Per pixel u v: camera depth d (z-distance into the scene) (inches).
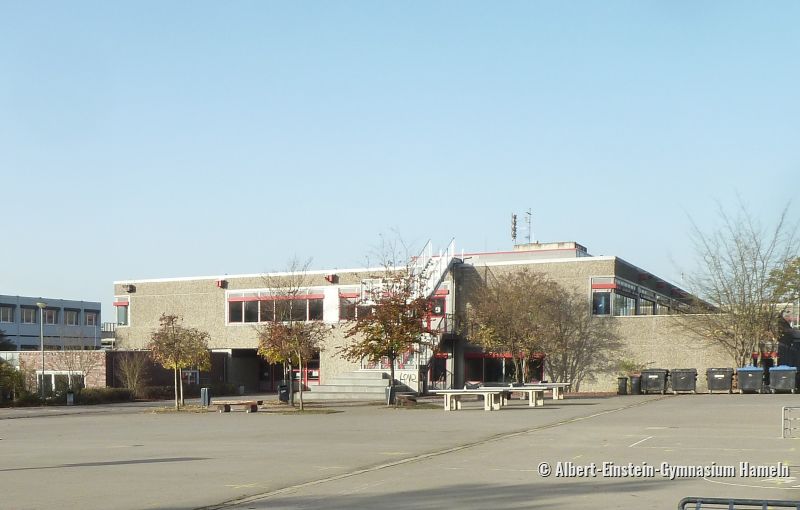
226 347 2257.6
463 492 502.6
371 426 1020.5
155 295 2369.6
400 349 1492.4
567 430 900.6
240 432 964.6
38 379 2010.3
